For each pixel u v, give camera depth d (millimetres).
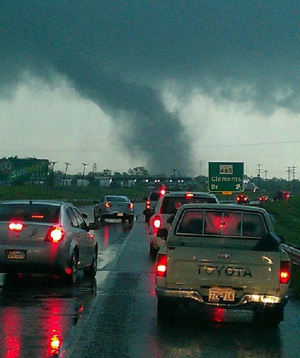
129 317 10414
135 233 30281
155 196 39188
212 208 10727
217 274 9430
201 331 9547
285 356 8141
